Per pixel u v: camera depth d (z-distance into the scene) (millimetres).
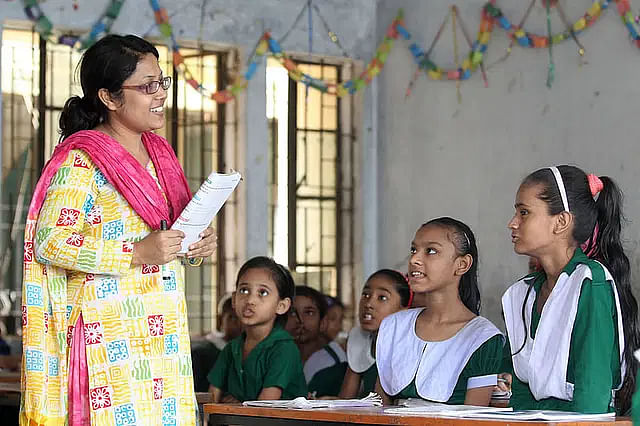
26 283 2930
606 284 3162
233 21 6949
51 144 6535
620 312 3184
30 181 6469
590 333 3090
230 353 4934
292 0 7176
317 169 7320
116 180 2934
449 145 6852
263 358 4711
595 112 5770
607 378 3062
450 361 3617
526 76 6254
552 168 3350
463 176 6734
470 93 6684
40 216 2922
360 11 7414
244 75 6840
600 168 5727
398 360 3715
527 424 2631
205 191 2859
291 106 7223
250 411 3293
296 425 3152
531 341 3277
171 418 2990
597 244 3400
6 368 6012
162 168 3082
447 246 3707
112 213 2971
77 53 6621
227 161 7008
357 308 7375
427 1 7027
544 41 6055
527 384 3316
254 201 6988
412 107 7152
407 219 7199
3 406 5305
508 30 6309
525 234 3303
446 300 3725
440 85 6918
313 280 7258
